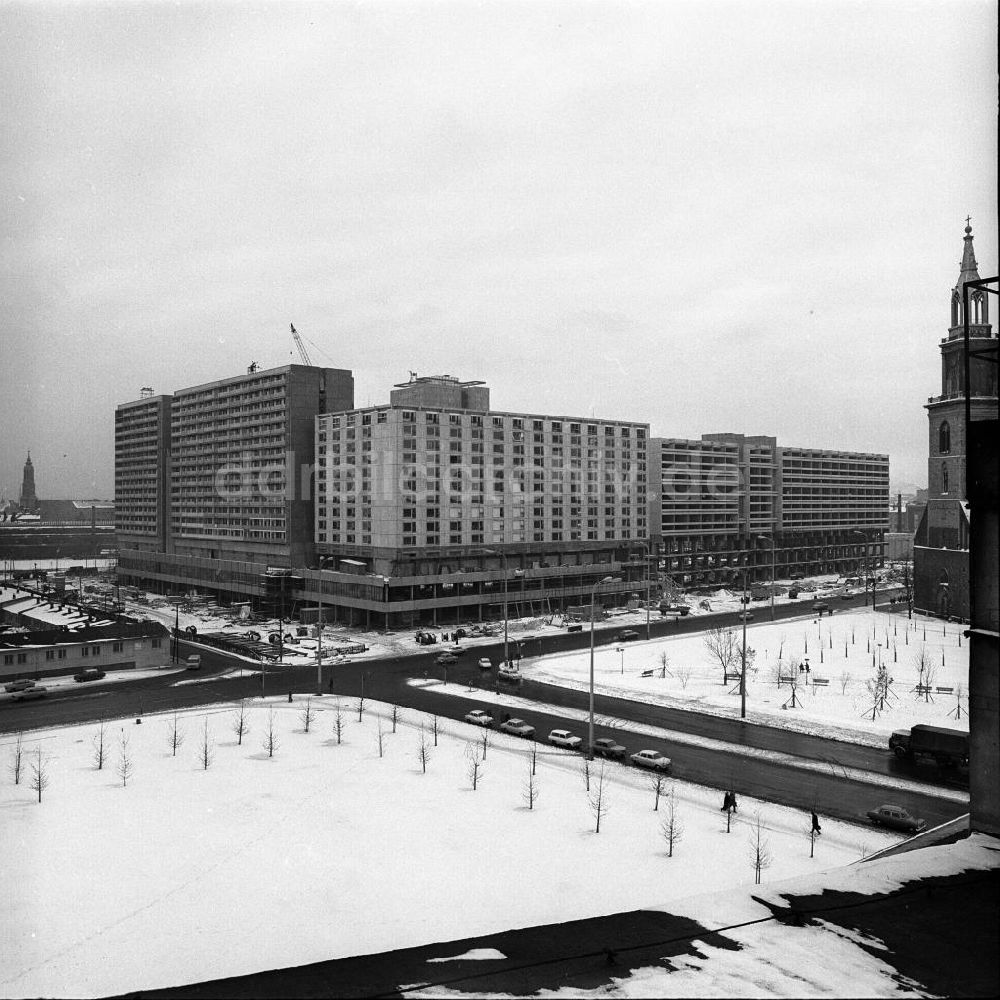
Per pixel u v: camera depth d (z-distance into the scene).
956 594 112.50
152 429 175.50
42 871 32.06
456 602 117.69
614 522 141.38
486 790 43.56
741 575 178.50
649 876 31.80
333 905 28.88
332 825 37.75
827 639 98.19
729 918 10.84
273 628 113.62
